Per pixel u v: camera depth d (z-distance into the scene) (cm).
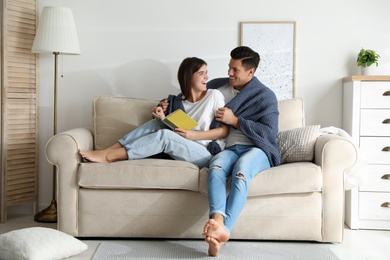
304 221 314
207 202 314
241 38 404
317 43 406
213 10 406
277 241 322
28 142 400
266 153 327
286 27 404
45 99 412
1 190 379
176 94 410
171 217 315
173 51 408
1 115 378
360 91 367
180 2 406
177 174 311
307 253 296
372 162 366
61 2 407
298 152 336
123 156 328
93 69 410
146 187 313
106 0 407
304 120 380
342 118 405
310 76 407
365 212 363
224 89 363
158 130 335
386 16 404
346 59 406
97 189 317
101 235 318
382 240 331
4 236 280
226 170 312
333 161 312
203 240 323
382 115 366
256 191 307
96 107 377
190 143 331
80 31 409
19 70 391
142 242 318
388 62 405
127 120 373
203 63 352
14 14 385
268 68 406
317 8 405
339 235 314
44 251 270
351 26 405
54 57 409
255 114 339
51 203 388
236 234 315
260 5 405
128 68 410
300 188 307
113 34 409
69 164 317
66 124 412
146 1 407
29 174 402
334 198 313
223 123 341
